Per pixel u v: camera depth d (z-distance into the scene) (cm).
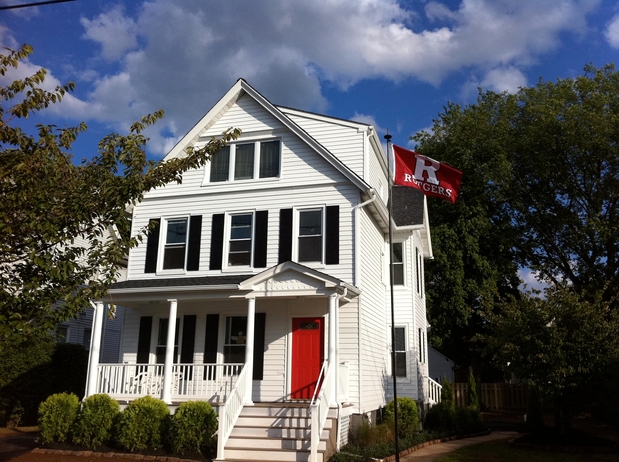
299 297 1534
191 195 1845
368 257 1758
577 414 1532
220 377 1545
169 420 1373
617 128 2886
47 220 840
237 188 1800
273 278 1478
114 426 1402
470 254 2961
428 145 3544
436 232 2984
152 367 1608
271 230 1738
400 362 1958
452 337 3331
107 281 941
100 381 1580
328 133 1853
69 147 1000
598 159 3005
